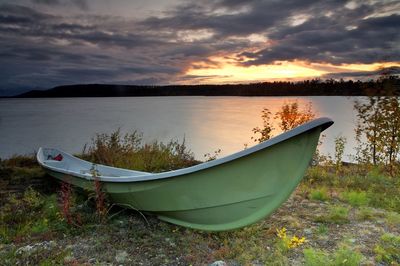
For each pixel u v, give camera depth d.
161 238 4.57
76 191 6.23
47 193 6.78
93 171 5.44
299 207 5.89
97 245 4.33
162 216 4.99
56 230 4.81
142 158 9.04
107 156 9.09
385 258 3.89
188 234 4.70
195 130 26.62
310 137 3.80
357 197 6.07
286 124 10.13
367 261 3.87
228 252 4.11
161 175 4.46
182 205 4.58
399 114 8.50
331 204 6.07
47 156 9.01
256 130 10.25
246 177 4.12
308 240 4.48
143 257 4.05
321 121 3.68
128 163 8.71
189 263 3.93
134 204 5.06
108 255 4.07
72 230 4.79
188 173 4.27
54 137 22.69
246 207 4.29
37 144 19.27
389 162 8.81
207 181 4.27
